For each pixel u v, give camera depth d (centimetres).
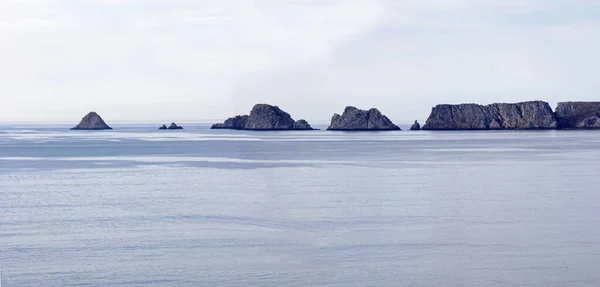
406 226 4247
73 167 9056
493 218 4512
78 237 3978
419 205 5122
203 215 4703
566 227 4172
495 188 6231
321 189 6200
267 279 3095
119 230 4178
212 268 3275
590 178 7138
